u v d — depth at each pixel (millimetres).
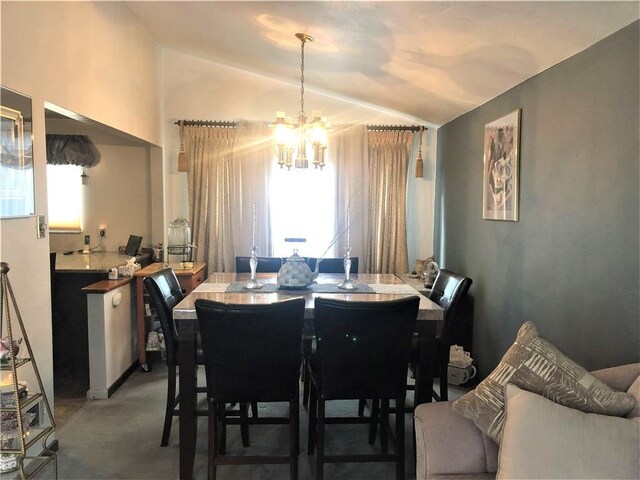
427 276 4188
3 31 2002
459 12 2152
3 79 2006
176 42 4242
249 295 2510
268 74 4488
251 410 2953
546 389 1562
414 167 4844
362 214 4699
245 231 4652
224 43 3832
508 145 3004
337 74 3848
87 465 2381
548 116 2512
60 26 2514
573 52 2230
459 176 4074
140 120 3928
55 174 4531
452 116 4145
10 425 2109
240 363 2037
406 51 2848
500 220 3139
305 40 3156
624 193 1891
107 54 3184
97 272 3416
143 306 3717
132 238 4434
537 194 2631
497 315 3203
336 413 3018
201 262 4613
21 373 2197
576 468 1333
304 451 2570
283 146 3078
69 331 3475
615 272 1947
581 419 1394
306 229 4723
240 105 4680
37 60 2281
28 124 2201
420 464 1694
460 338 3783
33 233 2268
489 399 1650
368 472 2373
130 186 4594
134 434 2709
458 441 1662
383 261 4746
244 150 4621
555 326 2434
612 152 1969
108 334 3246
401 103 4184
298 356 2090
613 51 1962
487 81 2982
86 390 3326
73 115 2789
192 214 4645
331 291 2658
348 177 4688
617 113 1937
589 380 1542
